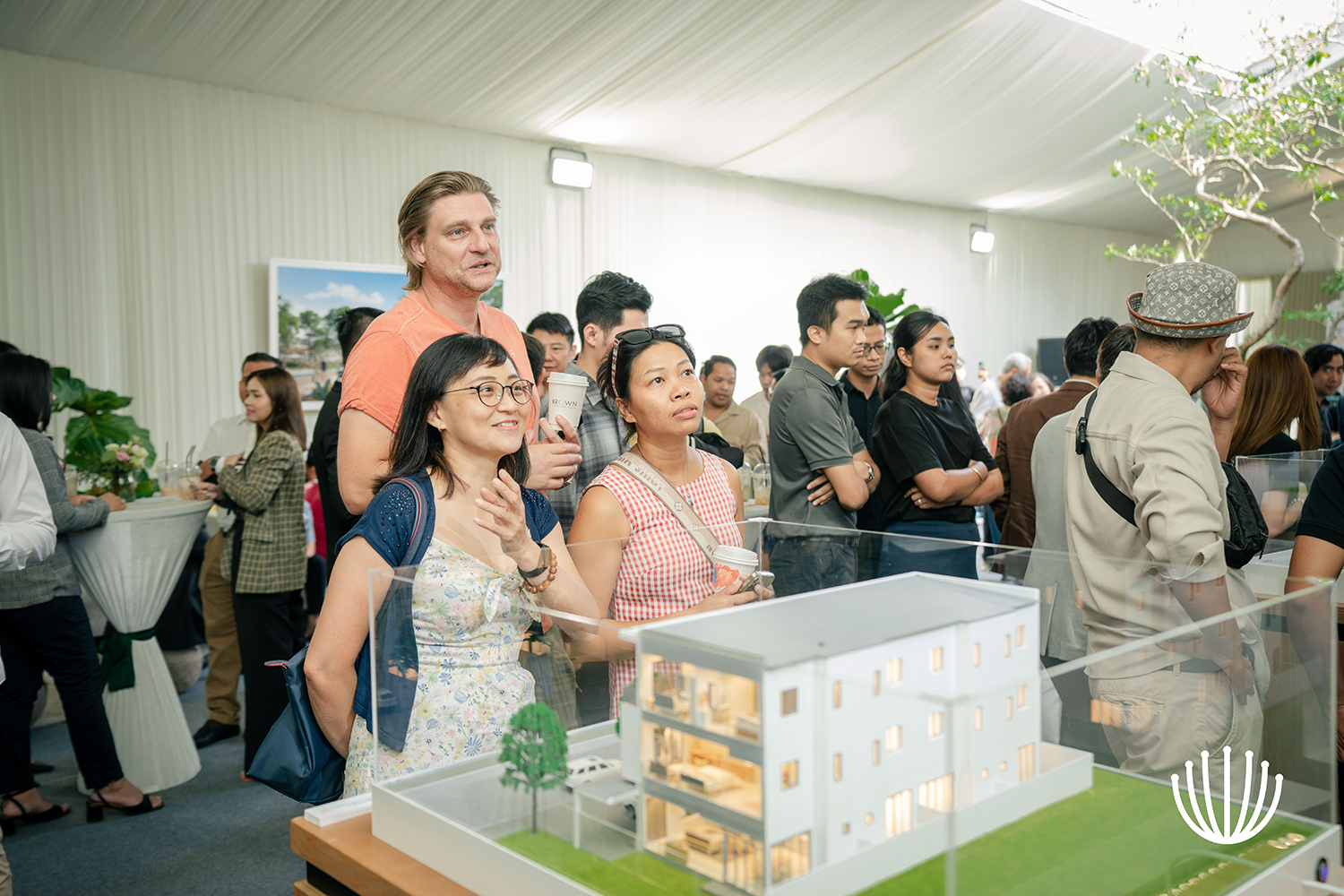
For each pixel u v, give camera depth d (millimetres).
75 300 5684
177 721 3256
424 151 7285
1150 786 804
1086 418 1577
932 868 659
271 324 6426
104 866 2619
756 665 662
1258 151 6496
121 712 3117
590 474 2203
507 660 922
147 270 5969
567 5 5715
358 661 1286
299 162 6621
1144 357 1566
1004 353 12562
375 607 1035
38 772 3369
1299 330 13172
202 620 4512
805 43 6688
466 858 916
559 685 849
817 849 663
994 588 830
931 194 10984
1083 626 898
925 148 9250
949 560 1023
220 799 3100
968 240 12023
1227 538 1484
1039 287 12945
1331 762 972
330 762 1337
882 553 1086
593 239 8453
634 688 770
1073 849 740
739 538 1331
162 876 2557
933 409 2518
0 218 5406
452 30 5828
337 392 2680
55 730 3881
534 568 1063
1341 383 4363
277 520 3256
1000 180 10617
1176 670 833
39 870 2594
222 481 3275
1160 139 7070
